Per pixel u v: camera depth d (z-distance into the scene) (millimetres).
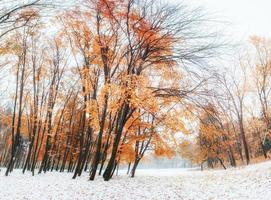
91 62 18344
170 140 19219
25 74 25188
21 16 9117
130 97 15031
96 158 17969
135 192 13391
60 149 35531
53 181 17688
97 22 16688
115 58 17719
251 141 43312
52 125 31484
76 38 18688
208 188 14055
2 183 16734
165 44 14250
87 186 14961
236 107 32969
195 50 12078
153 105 13867
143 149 22562
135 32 14906
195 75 12375
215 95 12289
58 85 27656
